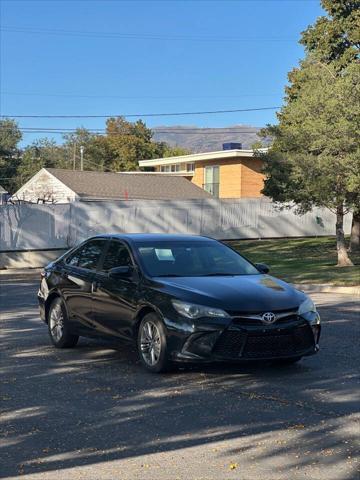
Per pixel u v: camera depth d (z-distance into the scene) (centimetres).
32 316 1257
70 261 945
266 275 831
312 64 2369
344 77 2033
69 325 904
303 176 2127
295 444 504
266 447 499
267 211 3862
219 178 4581
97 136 9312
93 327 855
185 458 479
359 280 1909
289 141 2217
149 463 471
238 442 512
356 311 1319
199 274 802
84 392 677
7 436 538
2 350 915
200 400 638
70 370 784
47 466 469
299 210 2453
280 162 2258
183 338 706
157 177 4553
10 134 8169
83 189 4038
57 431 549
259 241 3759
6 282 2177
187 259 829
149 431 544
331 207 2266
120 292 802
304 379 720
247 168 4422
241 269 838
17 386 707
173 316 717
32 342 978
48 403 638
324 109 2014
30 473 456
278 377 731
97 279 852
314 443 506
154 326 749
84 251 926
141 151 8612
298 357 735
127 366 803
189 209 3547
